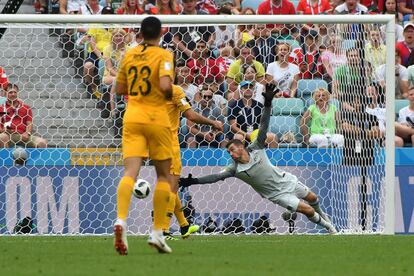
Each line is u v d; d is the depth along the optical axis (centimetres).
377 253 3012
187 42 4794
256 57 4766
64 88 4781
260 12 5922
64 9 5888
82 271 2352
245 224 4409
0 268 2450
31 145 4522
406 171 4438
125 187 2703
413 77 5453
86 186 4347
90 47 4734
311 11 6025
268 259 2733
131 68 2777
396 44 5597
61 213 4325
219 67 4756
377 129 4488
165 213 2867
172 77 2756
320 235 4116
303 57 4769
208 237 3969
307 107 4653
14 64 4931
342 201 4475
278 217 4422
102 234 4272
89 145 4694
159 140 2777
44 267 2472
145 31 2784
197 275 2245
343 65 4619
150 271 2338
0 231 4284
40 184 4312
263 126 4053
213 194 4406
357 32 4641
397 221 4425
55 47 5028
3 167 4297
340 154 4497
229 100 4628
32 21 4219
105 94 4694
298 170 4475
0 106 4509
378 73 4628
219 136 4581
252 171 4062
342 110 4562
